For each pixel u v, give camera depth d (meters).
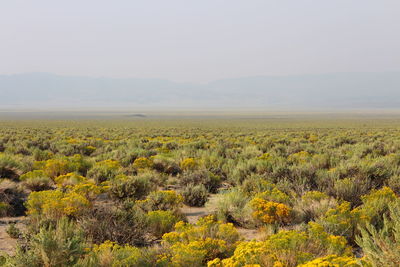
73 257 5.34
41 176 12.63
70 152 21.89
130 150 20.80
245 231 8.11
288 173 12.48
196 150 21.64
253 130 62.72
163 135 44.88
